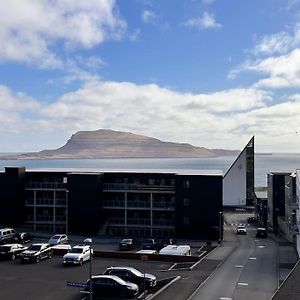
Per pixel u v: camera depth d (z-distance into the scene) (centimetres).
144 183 6744
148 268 4278
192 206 6412
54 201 6912
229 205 11056
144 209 6669
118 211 6788
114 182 6856
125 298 3231
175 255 4659
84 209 6600
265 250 5450
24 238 5847
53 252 4997
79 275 3975
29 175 7081
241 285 3538
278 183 7294
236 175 11050
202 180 6391
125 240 5544
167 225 6562
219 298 3150
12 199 6844
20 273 4062
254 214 9481
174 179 6606
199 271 4112
